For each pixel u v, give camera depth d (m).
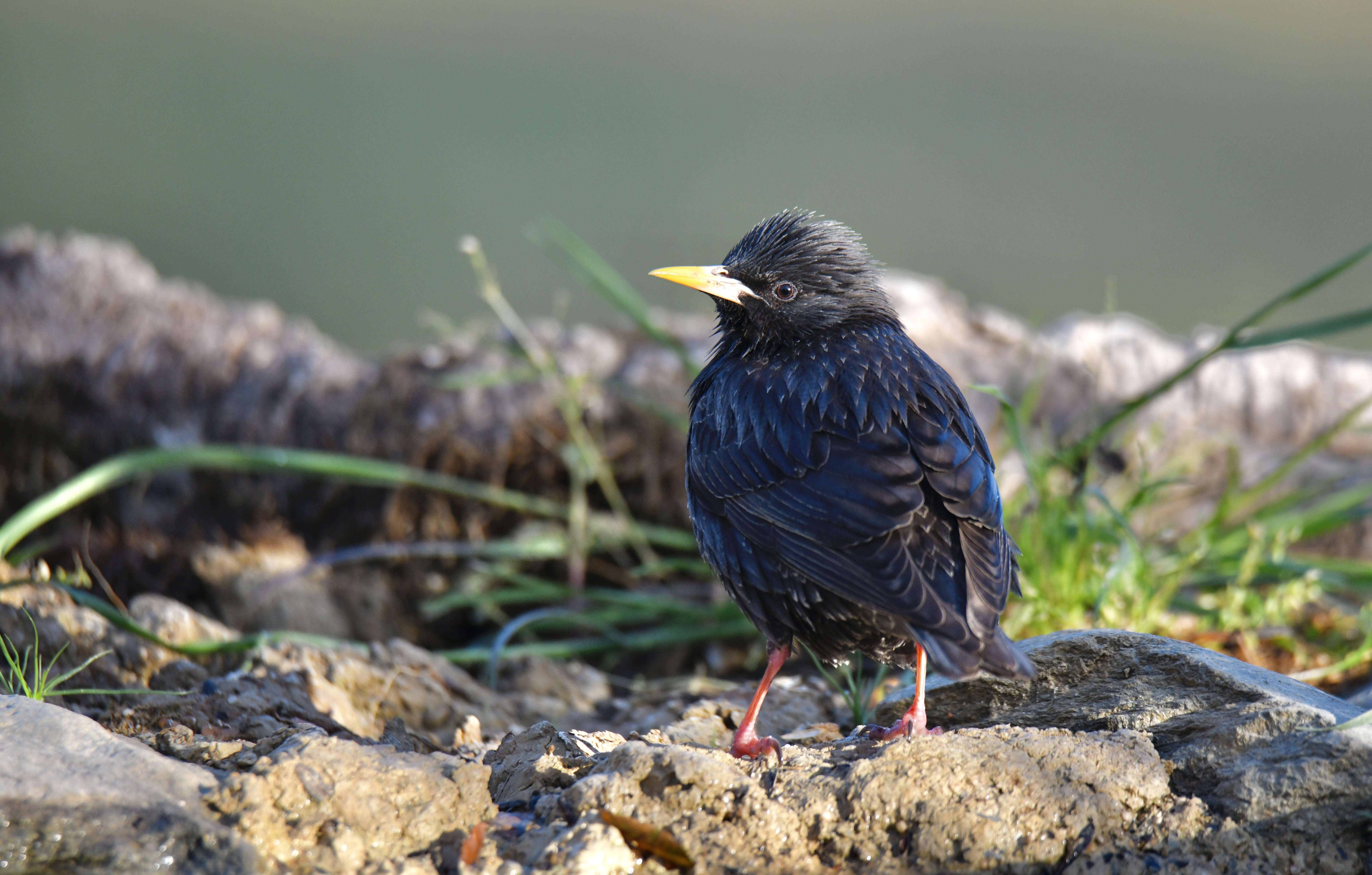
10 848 5.55
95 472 10.60
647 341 14.46
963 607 6.61
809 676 10.39
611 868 5.91
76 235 17.56
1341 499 12.01
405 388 13.77
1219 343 12.38
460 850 6.06
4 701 6.39
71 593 8.52
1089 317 15.21
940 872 6.07
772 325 8.41
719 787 6.19
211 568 12.27
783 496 7.37
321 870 5.82
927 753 6.34
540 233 24.27
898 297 14.87
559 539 12.59
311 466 11.62
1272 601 10.27
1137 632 7.45
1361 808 6.23
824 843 6.16
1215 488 13.18
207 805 5.88
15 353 14.31
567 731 8.12
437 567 12.95
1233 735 6.58
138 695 8.21
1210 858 6.18
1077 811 6.21
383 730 8.59
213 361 14.26
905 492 6.97
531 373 12.91
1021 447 9.98
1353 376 14.41
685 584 13.04
